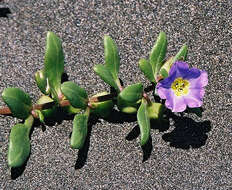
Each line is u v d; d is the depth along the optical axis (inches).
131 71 9.1
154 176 8.7
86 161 8.8
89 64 9.2
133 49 9.2
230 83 9.0
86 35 9.3
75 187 8.8
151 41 9.2
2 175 8.8
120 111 8.9
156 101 8.9
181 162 8.8
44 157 8.9
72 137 7.8
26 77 9.2
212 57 9.1
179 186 8.7
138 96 7.9
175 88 7.8
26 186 8.8
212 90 9.0
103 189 8.7
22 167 8.8
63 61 8.4
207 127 8.8
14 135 8.0
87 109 8.3
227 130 8.8
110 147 8.8
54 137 8.9
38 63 9.3
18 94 8.0
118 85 8.4
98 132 8.9
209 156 8.8
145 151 8.8
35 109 8.4
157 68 8.3
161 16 9.3
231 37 9.2
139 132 8.9
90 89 9.1
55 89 8.4
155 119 8.4
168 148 8.8
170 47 9.2
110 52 8.2
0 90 9.1
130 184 8.7
